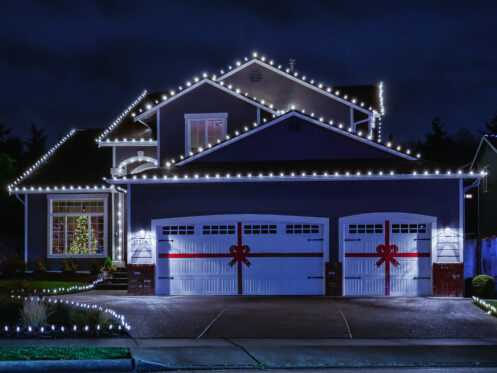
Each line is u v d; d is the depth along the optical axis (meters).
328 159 19.09
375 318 13.37
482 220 33.09
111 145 23.98
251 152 19.33
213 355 9.74
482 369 9.00
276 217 17.61
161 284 17.91
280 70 23.14
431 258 17.09
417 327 12.37
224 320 13.11
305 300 16.31
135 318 13.29
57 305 13.22
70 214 23.95
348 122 22.72
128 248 18.03
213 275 17.81
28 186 23.97
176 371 8.98
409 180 17.25
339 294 17.25
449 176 16.83
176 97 21.39
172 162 20.53
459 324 12.68
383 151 18.92
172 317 13.45
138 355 9.52
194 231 17.97
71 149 26.70
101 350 9.84
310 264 17.58
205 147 21.34
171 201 18.00
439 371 8.88
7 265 23.12
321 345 10.62
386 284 17.27
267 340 11.16
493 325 12.58
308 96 23.03
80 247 23.88
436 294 16.94
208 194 17.89
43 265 23.19
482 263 22.12
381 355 9.77
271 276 17.66
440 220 17.08
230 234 17.86
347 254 17.41
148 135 24.19
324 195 17.50
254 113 21.17
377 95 25.00
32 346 10.28
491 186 31.56
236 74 23.53
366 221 17.34
